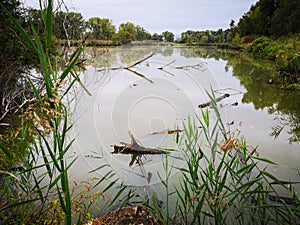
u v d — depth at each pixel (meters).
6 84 3.44
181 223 1.58
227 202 1.44
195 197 1.43
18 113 3.17
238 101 4.93
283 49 10.70
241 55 13.94
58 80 0.96
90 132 2.49
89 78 2.48
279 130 3.48
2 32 4.20
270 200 1.89
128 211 1.67
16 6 4.39
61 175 0.97
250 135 3.26
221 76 6.56
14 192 1.37
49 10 0.81
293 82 6.41
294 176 2.31
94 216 1.67
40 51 0.85
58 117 0.96
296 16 15.18
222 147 1.39
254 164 1.39
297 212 1.42
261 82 6.80
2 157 1.45
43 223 1.36
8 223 1.25
